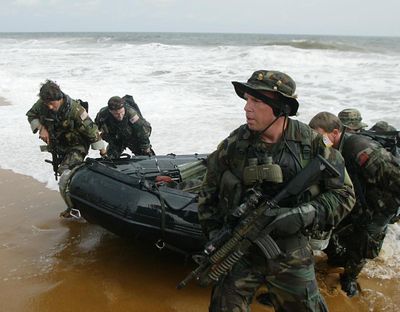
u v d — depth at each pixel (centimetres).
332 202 230
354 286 349
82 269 373
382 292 353
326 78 1362
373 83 1257
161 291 346
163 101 1058
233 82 233
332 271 385
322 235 302
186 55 2162
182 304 332
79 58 2145
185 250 358
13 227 447
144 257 396
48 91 433
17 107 1030
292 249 235
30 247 409
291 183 224
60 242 419
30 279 358
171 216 346
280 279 237
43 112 457
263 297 335
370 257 333
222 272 237
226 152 239
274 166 222
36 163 638
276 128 228
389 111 916
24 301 330
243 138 235
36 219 466
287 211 227
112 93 1164
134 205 348
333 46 2777
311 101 1019
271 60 1853
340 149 319
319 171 224
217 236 240
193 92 1171
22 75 1512
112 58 2111
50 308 323
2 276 361
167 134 779
